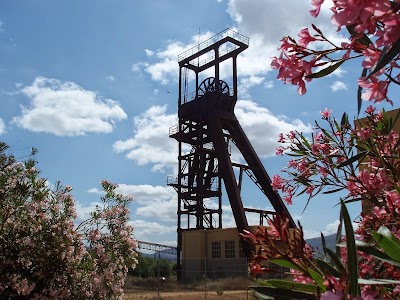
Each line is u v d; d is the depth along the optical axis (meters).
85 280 7.57
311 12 1.47
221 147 34.59
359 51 1.65
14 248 7.04
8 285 6.77
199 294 23.89
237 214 32.50
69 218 7.71
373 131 3.16
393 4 1.22
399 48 1.25
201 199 35.09
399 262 1.58
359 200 2.84
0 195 7.23
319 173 3.34
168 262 39.03
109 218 8.55
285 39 1.83
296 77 1.80
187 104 37.56
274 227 1.65
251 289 1.68
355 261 1.38
